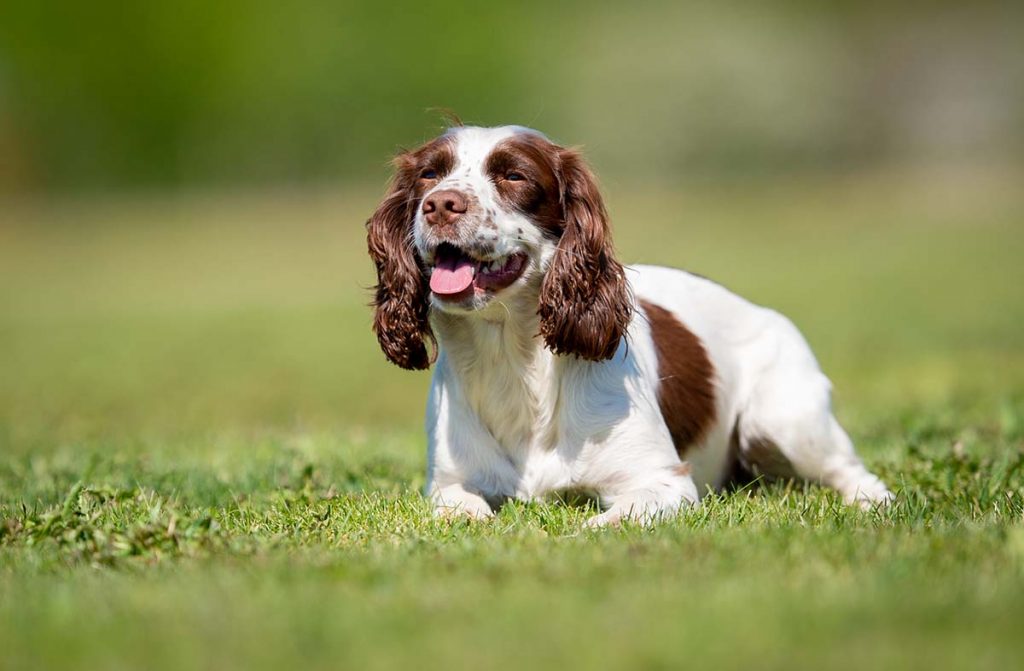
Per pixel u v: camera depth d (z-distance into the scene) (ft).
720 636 15.98
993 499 25.57
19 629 17.22
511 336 26.16
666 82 262.88
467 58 256.93
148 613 17.74
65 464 34.96
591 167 26.55
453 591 18.33
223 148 246.68
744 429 29.91
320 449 36.73
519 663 15.44
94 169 241.96
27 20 237.45
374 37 253.44
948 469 29.30
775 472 30.25
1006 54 289.53
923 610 16.70
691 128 261.44
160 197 230.27
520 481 26.66
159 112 244.01
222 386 64.85
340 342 84.58
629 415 26.18
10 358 78.89
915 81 287.28
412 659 15.67
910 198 188.14
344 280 128.06
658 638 16.01
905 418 39.91
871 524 22.86
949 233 149.07
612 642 15.99
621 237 142.61
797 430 29.22
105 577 20.27
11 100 238.27
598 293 25.80
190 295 120.57
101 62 241.14
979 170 227.61
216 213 199.82
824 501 26.23
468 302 25.25
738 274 114.73
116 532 22.81
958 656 15.12
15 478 33.17
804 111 271.69
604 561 19.77
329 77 249.55
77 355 79.97
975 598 17.21
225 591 18.67
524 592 18.10
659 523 22.93
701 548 20.47
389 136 252.01
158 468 33.47
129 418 53.78
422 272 27.20
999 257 124.98
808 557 19.81
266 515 25.34
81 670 15.67
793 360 29.91
